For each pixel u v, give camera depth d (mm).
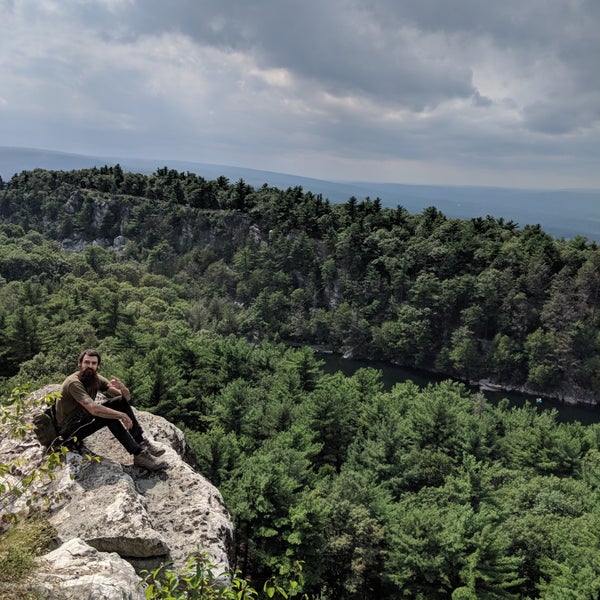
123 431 10312
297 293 181750
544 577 38000
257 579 36625
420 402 73938
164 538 8953
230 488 37906
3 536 7621
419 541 34375
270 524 34781
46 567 6969
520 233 185625
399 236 186250
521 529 40375
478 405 86250
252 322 173125
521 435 70250
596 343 135375
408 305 161125
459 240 173750
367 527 37594
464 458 49938
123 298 148750
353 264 182875
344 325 165875
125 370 54656
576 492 51688
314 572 34625
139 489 10328
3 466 7316
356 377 85625
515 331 149625
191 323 149500
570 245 163000
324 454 60469
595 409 129750
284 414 59750
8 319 79500
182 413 54906
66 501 9289
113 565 7383
